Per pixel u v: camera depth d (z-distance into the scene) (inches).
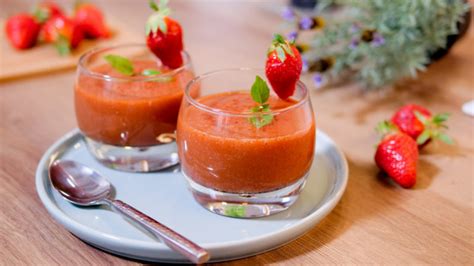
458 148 25.0
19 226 21.3
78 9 36.4
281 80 20.6
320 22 30.0
